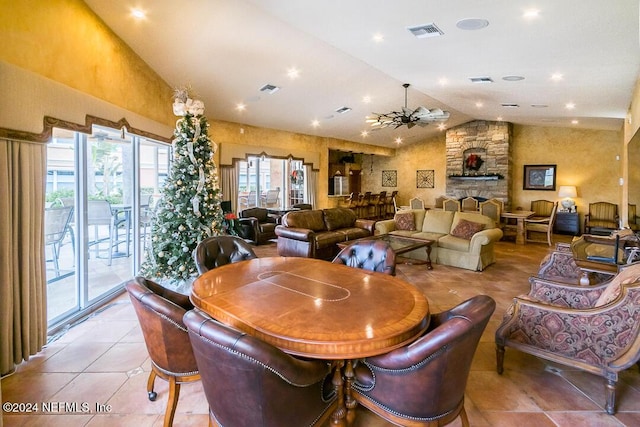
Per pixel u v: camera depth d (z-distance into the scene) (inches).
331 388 65.5
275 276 97.9
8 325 96.3
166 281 167.2
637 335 77.6
